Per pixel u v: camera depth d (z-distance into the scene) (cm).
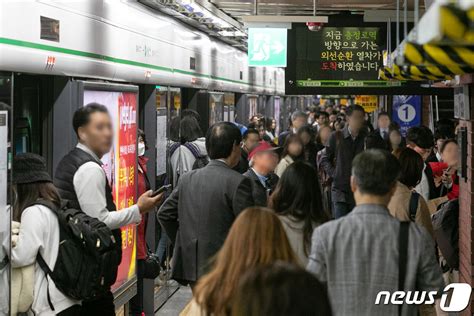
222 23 1189
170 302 1026
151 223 977
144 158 866
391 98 1681
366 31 1190
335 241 411
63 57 625
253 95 2005
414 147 862
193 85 1206
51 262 530
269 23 980
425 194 838
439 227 745
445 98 1686
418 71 472
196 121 1120
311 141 1271
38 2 572
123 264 791
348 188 1148
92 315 596
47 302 530
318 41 1197
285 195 507
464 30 244
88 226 533
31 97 650
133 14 847
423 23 283
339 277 408
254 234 331
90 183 560
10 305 519
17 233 528
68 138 664
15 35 532
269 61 1228
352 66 1191
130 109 815
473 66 352
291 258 332
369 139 1105
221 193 605
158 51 967
